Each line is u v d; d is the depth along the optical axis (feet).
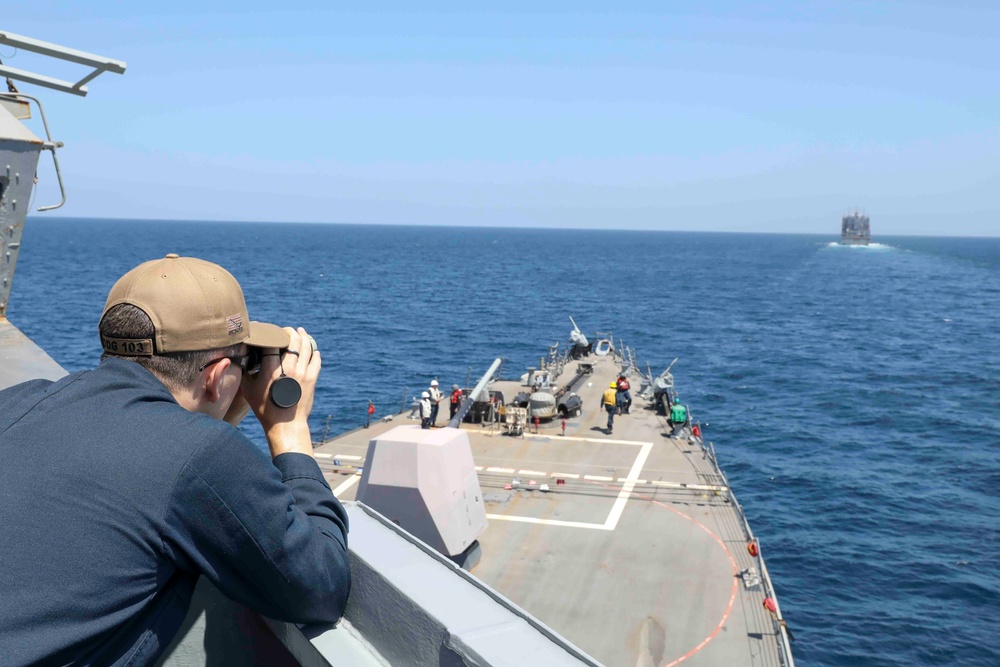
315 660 7.43
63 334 215.31
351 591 7.74
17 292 309.63
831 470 120.57
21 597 5.94
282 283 413.18
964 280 570.05
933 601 78.13
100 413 6.69
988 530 96.22
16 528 6.11
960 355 237.86
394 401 164.96
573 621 49.83
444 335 254.06
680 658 46.01
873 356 234.79
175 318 7.10
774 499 107.34
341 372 191.31
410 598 6.74
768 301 398.42
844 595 79.41
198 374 7.40
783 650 46.14
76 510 6.21
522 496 71.00
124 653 6.50
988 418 155.53
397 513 54.75
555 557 58.70
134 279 7.28
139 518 6.31
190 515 6.46
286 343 8.54
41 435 6.55
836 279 558.97
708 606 51.55
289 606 7.00
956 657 68.13
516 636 6.17
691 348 247.29
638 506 68.74
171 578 6.91
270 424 8.31
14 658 5.76
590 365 128.16
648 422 96.27
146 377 7.09
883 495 108.78
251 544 6.62
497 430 91.56
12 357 14.67
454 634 6.13
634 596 52.85
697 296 417.08
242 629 8.41
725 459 126.31
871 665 66.95
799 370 209.87
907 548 90.74
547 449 84.94
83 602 6.09
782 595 79.25
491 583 54.80
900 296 437.17
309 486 7.79
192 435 6.60
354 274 490.49
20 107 17.85
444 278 483.51
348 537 8.27
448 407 102.01
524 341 247.91
